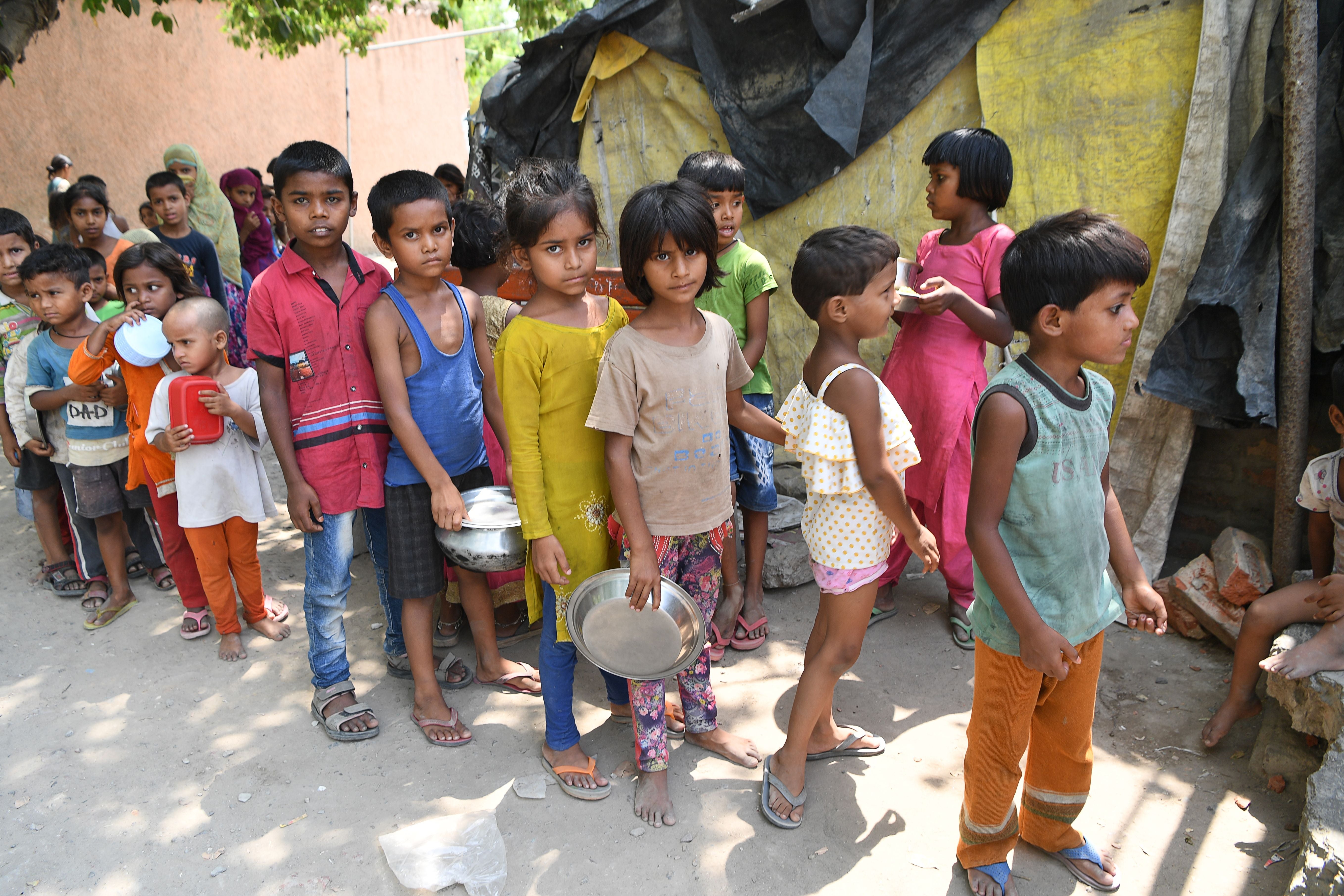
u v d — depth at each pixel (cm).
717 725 269
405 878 214
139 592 378
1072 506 180
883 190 419
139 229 633
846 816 237
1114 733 266
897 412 216
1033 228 177
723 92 446
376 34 1181
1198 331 309
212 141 1216
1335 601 238
